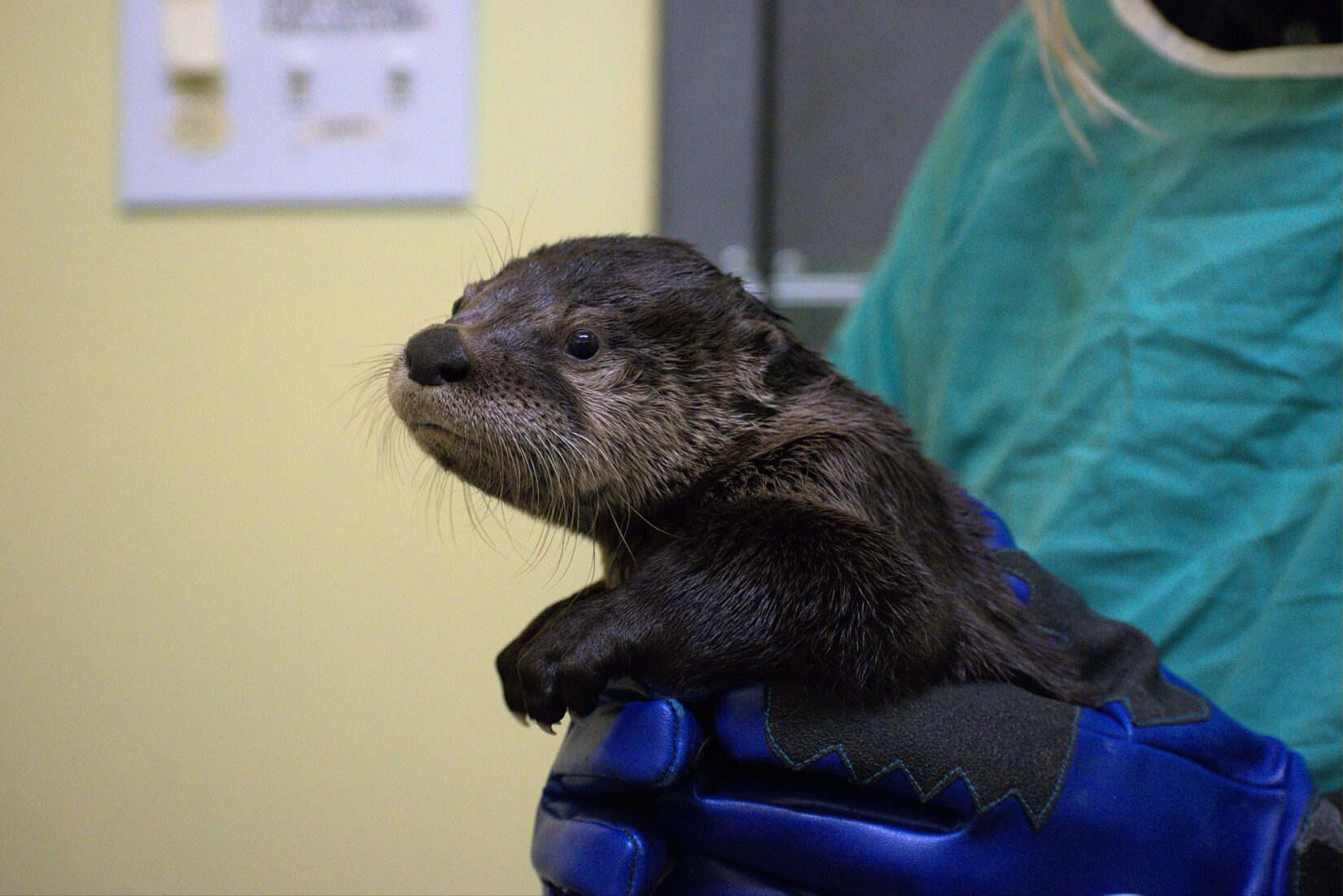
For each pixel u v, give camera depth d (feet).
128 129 11.12
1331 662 6.07
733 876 4.66
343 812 11.05
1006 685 4.93
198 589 11.32
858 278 10.47
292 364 11.18
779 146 10.50
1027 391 8.07
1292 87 7.10
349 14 10.78
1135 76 7.84
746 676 4.63
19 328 11.48
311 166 10.92
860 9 10.33
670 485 5.47
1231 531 6.79
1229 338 6.95
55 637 11.44
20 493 11.50
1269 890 4.70
